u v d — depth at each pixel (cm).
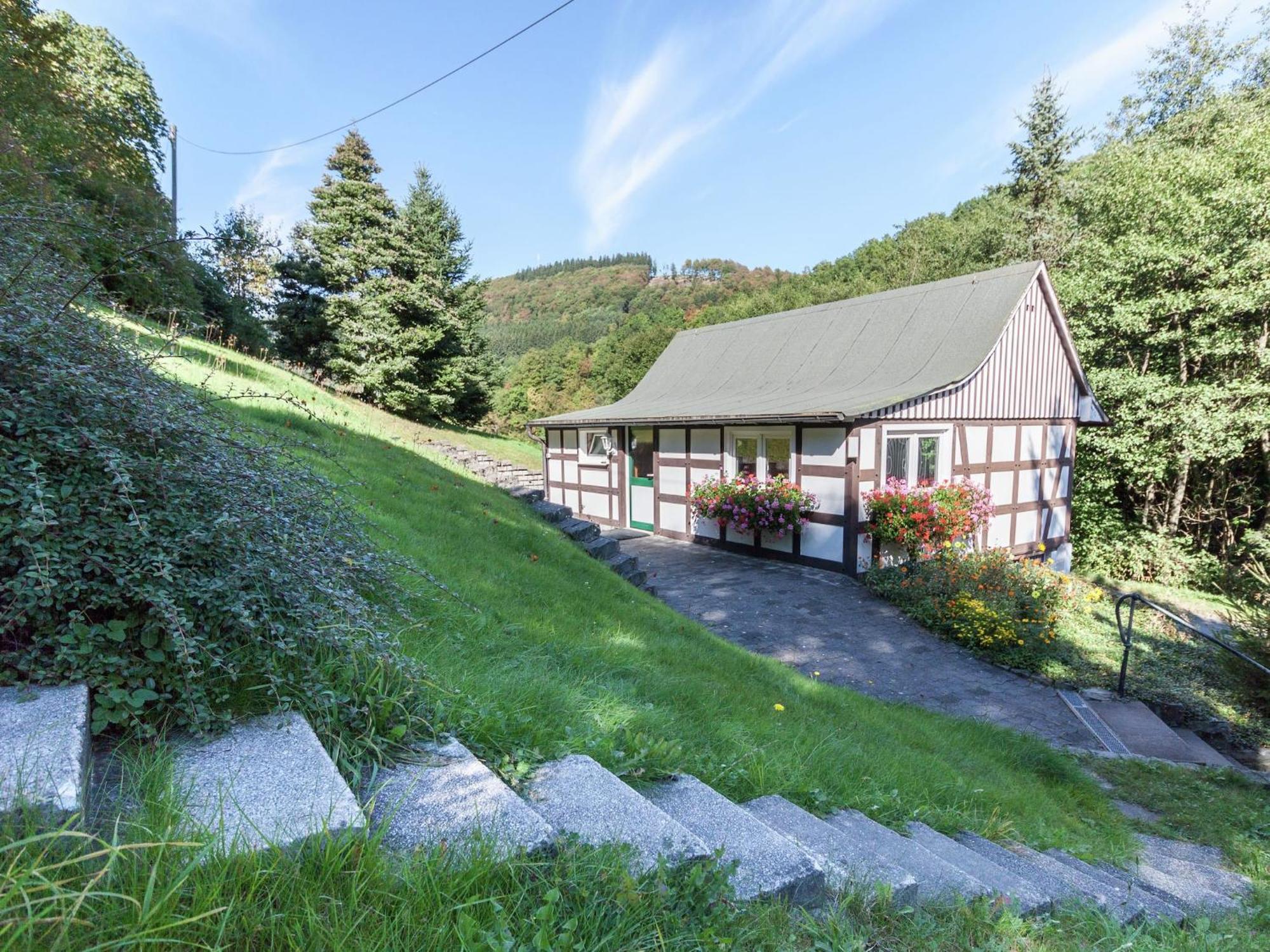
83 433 179
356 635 217
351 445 728
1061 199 2280
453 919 123
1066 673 734
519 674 288
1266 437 1341
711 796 226
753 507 1141
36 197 267
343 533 276
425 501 608
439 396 2206
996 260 2542
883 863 212
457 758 193
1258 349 1238
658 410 1395
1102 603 1070
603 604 514
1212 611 1191
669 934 136
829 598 933
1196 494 1528
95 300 257
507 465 1325
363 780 176
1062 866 296
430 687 223
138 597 165
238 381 805
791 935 149
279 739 170
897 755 382
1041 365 1237
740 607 888
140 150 1397
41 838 104
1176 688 724
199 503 198
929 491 1019
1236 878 350
